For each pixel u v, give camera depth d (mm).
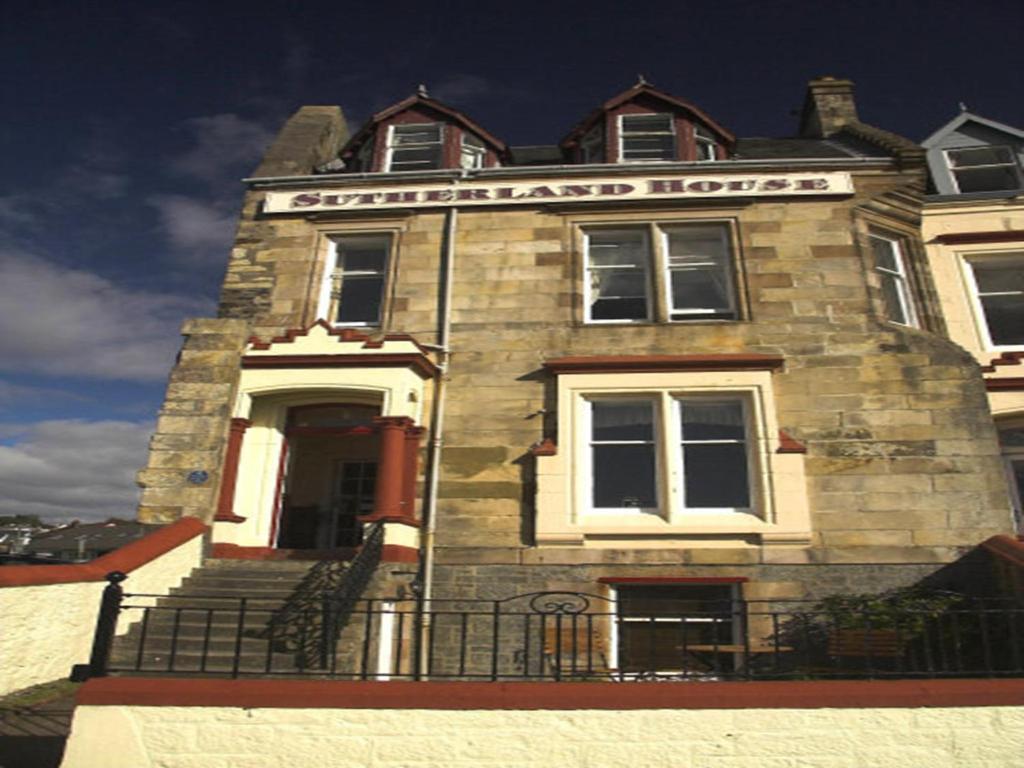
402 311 11773
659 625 9594
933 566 9375
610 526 9859
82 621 7855
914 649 7770
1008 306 12570
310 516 13188
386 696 4895
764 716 4859
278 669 7824
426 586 9820
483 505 10289
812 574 9445
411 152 14266
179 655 7977
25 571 7055
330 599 6625
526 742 4801
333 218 12648
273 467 11094
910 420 10156
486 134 14125
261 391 10812
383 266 12750
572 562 9789
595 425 10836
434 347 11203
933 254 12602
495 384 11016
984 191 13891
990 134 14383
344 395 11008
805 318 10992
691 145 13438
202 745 4801
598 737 4812
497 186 12461
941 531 9539
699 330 11094
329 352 10852
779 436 10062
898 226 12078
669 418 10484
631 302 12031
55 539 32938
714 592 9641
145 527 10031
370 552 9273
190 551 9688
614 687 4949
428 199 12484
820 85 15945
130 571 8422
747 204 11961
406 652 9383
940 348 10531
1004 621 7984
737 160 12477
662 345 11055
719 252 12148
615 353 11070
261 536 10703
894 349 10602
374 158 13938
